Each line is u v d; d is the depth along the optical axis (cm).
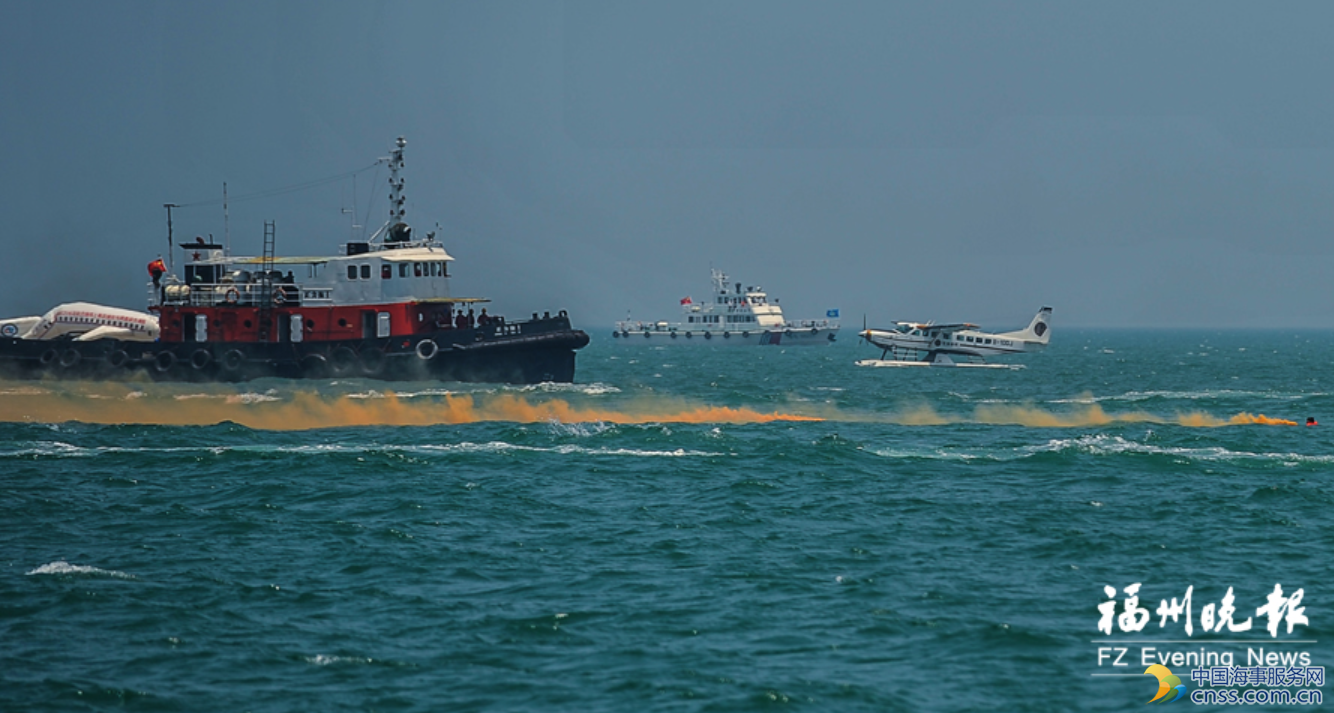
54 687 4509
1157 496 8406
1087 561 6512
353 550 6656
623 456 10269
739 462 9956
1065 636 5197
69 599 5603
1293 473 9512
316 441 11312
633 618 5391
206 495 8362
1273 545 6881
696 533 7144
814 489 8675
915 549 6762
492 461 9912
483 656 4881
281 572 6175
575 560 6462
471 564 6356
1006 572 6259
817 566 6344
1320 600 5778
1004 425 13675
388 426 12588
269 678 4628
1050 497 8388
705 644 5038
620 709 4338
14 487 8550
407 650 4950
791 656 4903
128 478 9000
